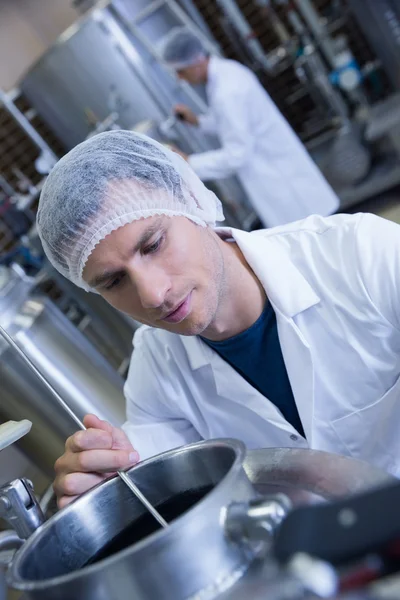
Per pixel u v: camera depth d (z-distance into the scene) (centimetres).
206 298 83
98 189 77
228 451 57
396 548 34
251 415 103
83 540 61
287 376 99
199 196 92
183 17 334
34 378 209
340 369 96
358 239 94
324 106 385
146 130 309
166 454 63
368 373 96
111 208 76
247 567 48
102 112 340
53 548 58
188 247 80
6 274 249
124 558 45
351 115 395
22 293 236
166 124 319
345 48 354
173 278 79
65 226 79
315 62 351
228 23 385
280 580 36
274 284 94
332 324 95
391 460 104
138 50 326
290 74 416
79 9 360
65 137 364
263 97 278
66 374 221
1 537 64
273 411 99
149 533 63
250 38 367
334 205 304
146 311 81
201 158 274
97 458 75
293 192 293
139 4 326
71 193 77
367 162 339
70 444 78
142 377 111
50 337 225
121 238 76
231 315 94
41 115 361
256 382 101
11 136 411
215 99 266
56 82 338
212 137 338
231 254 97
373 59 407
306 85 377
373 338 94
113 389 242
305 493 56
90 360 239
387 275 90
